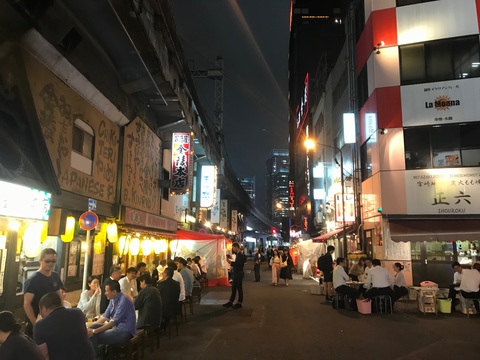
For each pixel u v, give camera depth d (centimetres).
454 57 1759
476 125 1695
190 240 2259
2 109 732
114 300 705
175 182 1802
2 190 680
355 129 2184
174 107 1692
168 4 1302
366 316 1238
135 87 1324
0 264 750
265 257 5519
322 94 3578
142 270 1034
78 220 994
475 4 1758
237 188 5391
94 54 1103
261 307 1432
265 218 9488
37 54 823
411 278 1659
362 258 1648
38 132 805
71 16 937
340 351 826
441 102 1741
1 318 384
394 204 1723
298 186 6212
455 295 1321
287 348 851
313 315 1262
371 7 1902
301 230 5406
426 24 1803
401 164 1744
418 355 795
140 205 1534
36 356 382
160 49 1267
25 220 742
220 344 885
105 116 1205
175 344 885
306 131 4856
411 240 1592
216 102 4047
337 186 2777
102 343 677
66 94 956
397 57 1822
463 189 1673
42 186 802
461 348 848
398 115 1777
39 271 622
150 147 1661
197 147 2636
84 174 1060
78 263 1064
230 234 5388
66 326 460
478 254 1659
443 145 1722
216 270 2267
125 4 942
